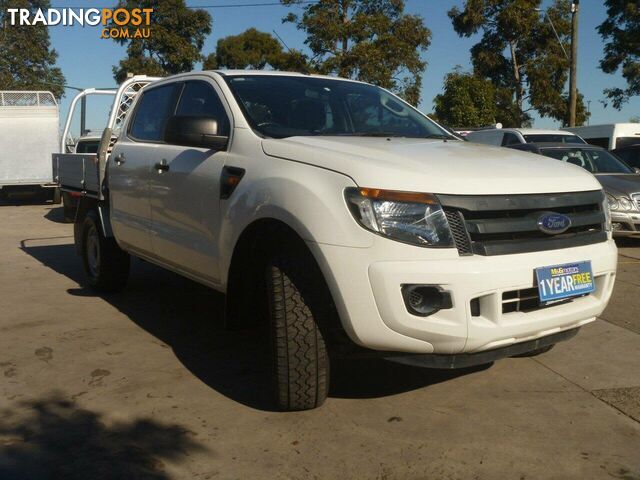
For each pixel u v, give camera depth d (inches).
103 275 245.9
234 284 158.9
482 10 1301.7
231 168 157.6
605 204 150.4
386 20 1056.2
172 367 173.8
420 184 126.0
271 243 142.9
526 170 140.6
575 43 939.3
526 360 179.6
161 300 244.7
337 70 1029.2
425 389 158.6
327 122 174.6
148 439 133.4
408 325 123.6
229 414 144.5
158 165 191.5
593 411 146.6
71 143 602.5
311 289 134.7
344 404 149.6
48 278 288.2
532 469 121.6
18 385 161.6
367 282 124.0
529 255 130.8
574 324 142.5
